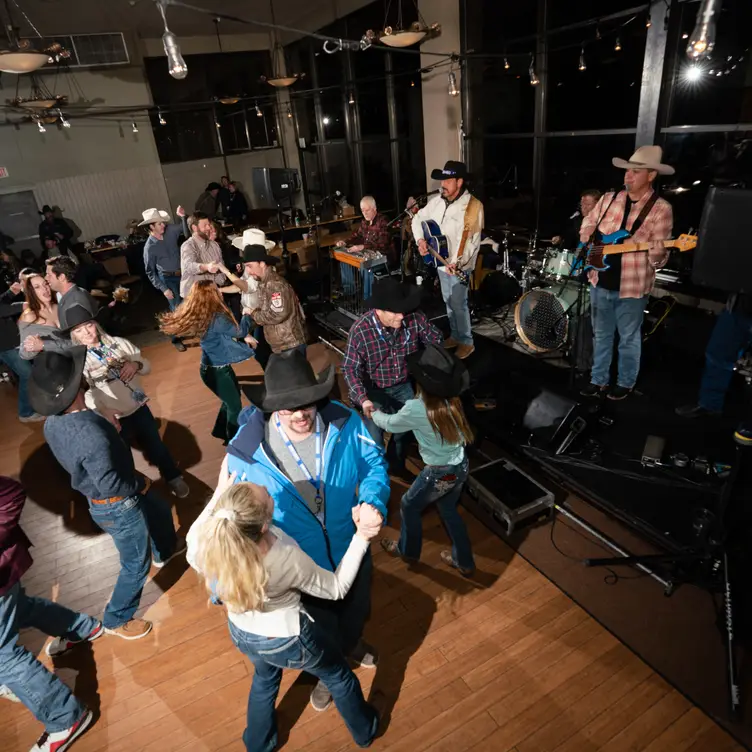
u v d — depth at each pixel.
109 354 3.17
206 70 11.43
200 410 5.06
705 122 4.73
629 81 5.42
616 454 3.75
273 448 2.01
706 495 3.30
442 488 2.58
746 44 4.32
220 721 2.40
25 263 9.92
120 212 11.39
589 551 3.10
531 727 2.26
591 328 4.80
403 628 2.73
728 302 3.76
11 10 8.02
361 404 3.06
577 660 2.52
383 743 2.24
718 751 2.13
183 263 5.15
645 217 3.86
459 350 5.25
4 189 9.86
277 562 1.62
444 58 7.22
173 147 11.58
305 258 8.30
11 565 2.12
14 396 5.77
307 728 2.33
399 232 7.84
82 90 10.40
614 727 2.24
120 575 2.67
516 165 6.99
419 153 8.62
